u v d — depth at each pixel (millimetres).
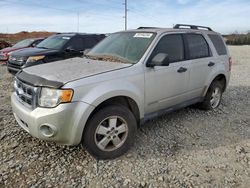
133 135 3824
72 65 3912
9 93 7164
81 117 3213
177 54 4590
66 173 3283
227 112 5797
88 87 3289
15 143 3975
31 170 3320
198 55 5078
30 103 3354
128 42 4449
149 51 4074
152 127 4789
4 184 3037
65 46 9328
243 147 4105
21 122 3578
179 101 4719
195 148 4031
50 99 3160
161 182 3150
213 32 5715
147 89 3973
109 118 3533
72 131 3230
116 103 3688
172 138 4355
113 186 3062
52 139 3229
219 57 5609
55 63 4168
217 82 5754
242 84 9031
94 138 3438
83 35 9898
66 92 3129
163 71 4191
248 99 7020
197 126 4914
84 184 3088
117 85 3525
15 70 8875
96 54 4578
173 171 3381
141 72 3855
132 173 3318
